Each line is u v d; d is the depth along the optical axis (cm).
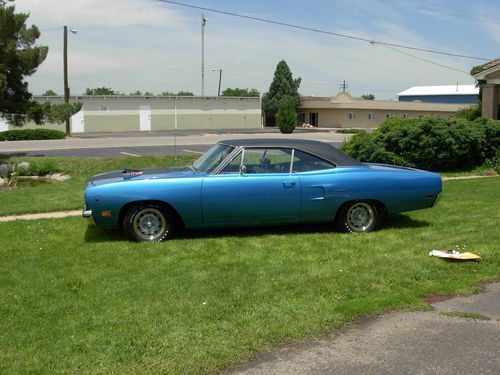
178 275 567
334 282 536
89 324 433
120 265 611
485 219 844
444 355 388
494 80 2128
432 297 507
